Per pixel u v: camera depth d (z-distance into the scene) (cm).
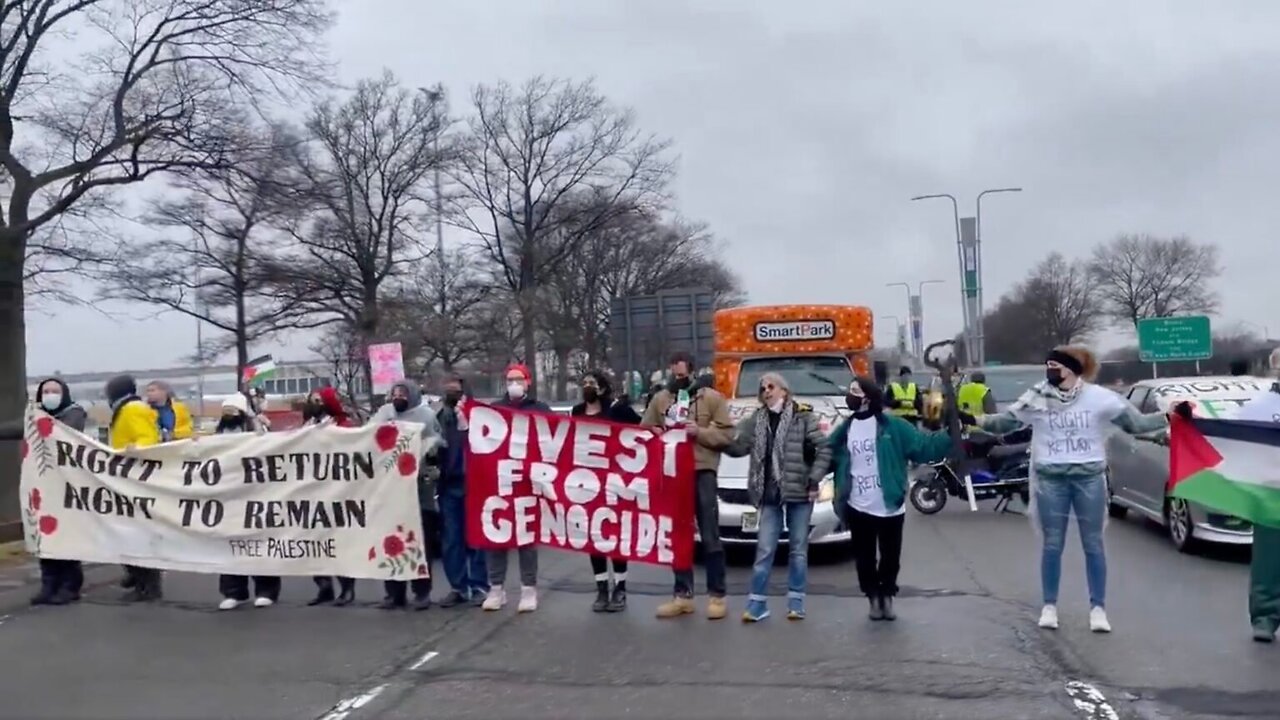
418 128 4150
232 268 3850
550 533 1021
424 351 4041
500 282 4538
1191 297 7856
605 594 1034
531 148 4478
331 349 4300
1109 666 802
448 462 1069
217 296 3838
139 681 812
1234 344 5816
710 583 990
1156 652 838
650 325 3077
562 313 4825
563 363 4928
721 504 1248
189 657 884
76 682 812
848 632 926
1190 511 1258
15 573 1269
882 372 2138
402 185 4125
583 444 1018
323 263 4022
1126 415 893
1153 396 1481
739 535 1250
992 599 1053
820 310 1875
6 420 1806
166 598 1148
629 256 5509
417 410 1119
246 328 3988
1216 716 686
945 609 1012
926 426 2108
